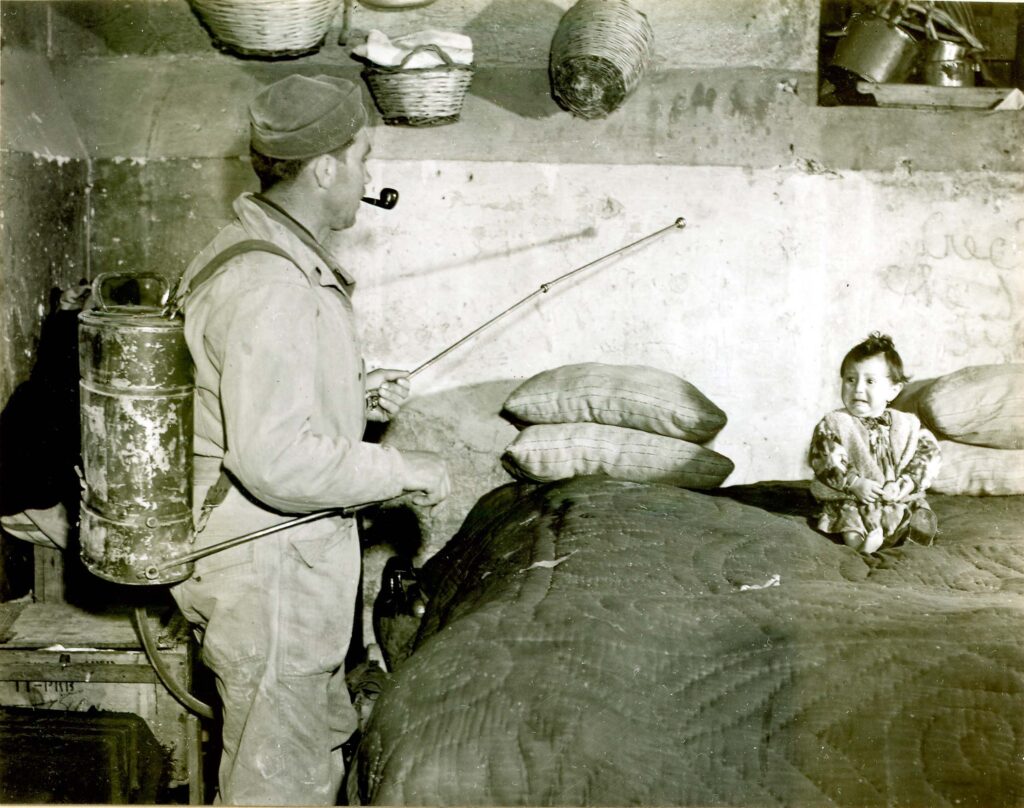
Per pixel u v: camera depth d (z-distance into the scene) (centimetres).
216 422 247
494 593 284
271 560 250
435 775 213
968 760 203
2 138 347
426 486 252
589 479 366
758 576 285
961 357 411
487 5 390
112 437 238
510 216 403
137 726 313
